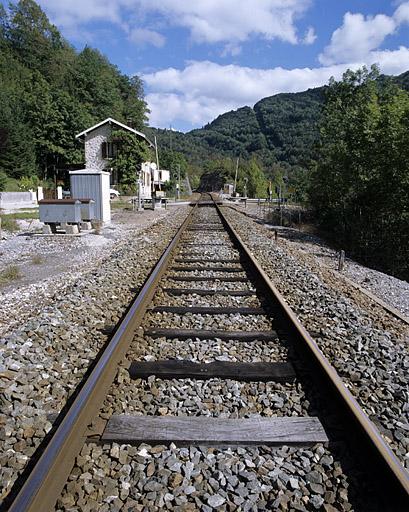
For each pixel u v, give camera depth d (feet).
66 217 47.37
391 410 11.09
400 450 9.53
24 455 9.04
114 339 13.82
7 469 8.50
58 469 8.19
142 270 27.40
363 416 9.70
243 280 24.41
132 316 16.10
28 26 280.92
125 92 286.05
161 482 8.34
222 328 16.76
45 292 23.82
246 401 11.46
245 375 12.56
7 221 54.19
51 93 179.22
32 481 7.46
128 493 8.09
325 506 7.88
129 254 32.42
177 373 12.59
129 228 57.11
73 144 172.76
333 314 18.78
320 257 43.29
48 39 290.35
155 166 191.83
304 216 79.97
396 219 53.78
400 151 53.21
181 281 24.32
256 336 15.62
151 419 10.16
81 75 232.53
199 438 9.52
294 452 9.39
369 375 12.89
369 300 24.35
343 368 13.42
